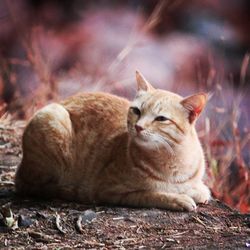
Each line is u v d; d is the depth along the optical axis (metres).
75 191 10.81
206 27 26.81
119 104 11.24
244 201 14.00
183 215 10.05
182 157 10.32
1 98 18.08
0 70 19.73
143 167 10.27
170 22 26.73
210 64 22.16
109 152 10.71
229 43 26.16
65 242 9.13
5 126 14.58
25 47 21.30
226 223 9.88
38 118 10.91
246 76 24.39
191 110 10.38
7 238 9.23
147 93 10.54
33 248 8.91
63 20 26.25
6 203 10.61
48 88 16.83
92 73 19.08
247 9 27.89
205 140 15.26
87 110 11.09
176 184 10.45
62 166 10.90
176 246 8.91
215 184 13.98
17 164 12.67
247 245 8.88
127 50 19.95
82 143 10.90
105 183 10.56
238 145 15.09
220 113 17.16
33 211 10.17
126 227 9.60
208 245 8.92
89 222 9.73
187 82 22.62
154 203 10.25
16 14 25.11
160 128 10.11
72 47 23.45
